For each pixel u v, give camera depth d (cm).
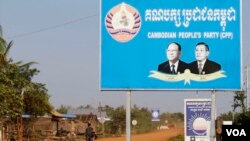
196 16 1845
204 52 1844
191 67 1847
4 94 2620
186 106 1939
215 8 1841
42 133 5009
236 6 1839
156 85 1842
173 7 1845
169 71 1845
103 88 1838
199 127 1933
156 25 1845
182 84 1845
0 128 3162
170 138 6366
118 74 1839
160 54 1844
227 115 5084
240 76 1841
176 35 1847
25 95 4138
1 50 2961
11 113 2755
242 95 4900
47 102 4497
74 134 5562
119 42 1845
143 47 1844
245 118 3434
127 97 1841
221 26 1844
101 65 1838
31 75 4338
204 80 1844
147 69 1844
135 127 8994
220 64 1844
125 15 1844
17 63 4291
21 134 4094
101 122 7938
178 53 1845
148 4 1847
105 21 1848
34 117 4484
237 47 1841
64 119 6241
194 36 1844
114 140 5900
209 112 1928
